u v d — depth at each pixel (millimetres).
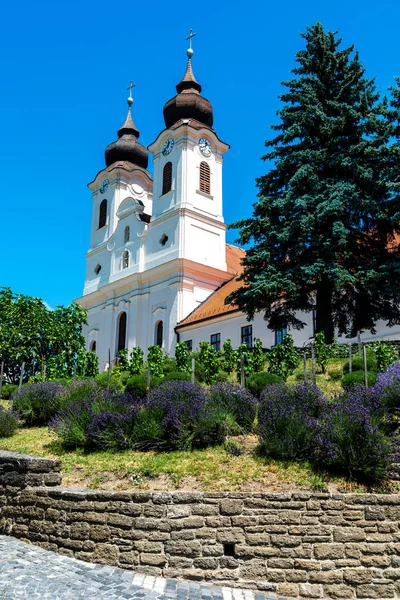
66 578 8578
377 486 10359
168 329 42250
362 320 26688
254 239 28031
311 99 28234
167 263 43094
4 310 34625
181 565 9234
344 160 26203
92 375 28547
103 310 48531
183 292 42219
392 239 27125
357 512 9453
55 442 14320
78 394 17406
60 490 10406
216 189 47156
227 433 13070
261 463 11406
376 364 19625
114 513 9742
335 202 24875
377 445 10781
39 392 17953
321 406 13656
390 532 9367
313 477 10578
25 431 16516
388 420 12914
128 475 11320
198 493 9609
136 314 45000
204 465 11430
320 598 8961
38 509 10539
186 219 44000
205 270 43594
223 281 45062
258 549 9266
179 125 46156
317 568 9133
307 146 28000
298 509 9453
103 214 53094
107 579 8719
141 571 9266
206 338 38875
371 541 9297
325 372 21141
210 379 22141
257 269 27141
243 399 14609
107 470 11727
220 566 9211
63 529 10070
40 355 34000
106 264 50625
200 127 46844
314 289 27375
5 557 9398
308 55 29531
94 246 52875
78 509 10039
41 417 17281
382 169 26422
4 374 31781
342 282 24203
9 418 16375
